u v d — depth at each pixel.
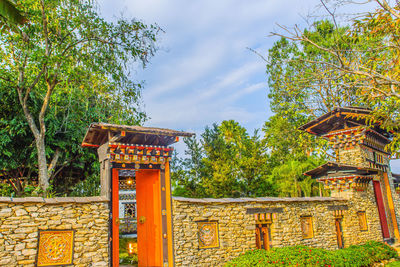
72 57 15.77
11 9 8.80
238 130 28.16
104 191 10.25
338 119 16.72
